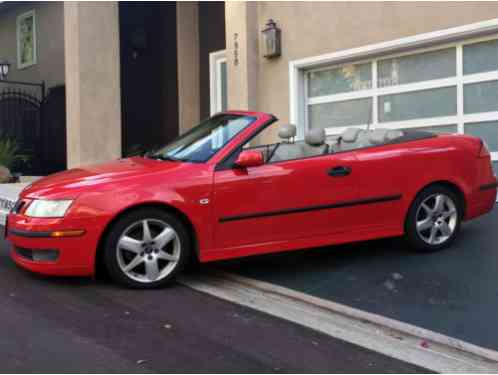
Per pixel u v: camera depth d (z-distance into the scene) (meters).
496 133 7.87
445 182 6.29
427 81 8.50
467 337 4.41
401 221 6.10
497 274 5.55
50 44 15.84
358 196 5.88
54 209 5.05
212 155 5.59
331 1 9.21
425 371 3.90
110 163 6.01
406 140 6.22
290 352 4.11
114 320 4.55
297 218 5.67
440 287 5.36
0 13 17.80
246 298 5.26
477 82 7.99
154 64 14.57
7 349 3.94
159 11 14.30
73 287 5.32
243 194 5.48
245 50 10.02
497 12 7.55
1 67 14.59
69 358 3.84
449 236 6.32
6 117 14.22
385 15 8.62
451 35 7.98
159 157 6.05
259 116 5.87
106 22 11.30
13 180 11.92
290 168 5.64
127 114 14.23
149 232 5.25
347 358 4.06
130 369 3.71
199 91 13.45
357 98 9.34
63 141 14.42
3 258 6.30
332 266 6.06
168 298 5.15
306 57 9.57
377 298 5.21
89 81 11.12
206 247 5.39
